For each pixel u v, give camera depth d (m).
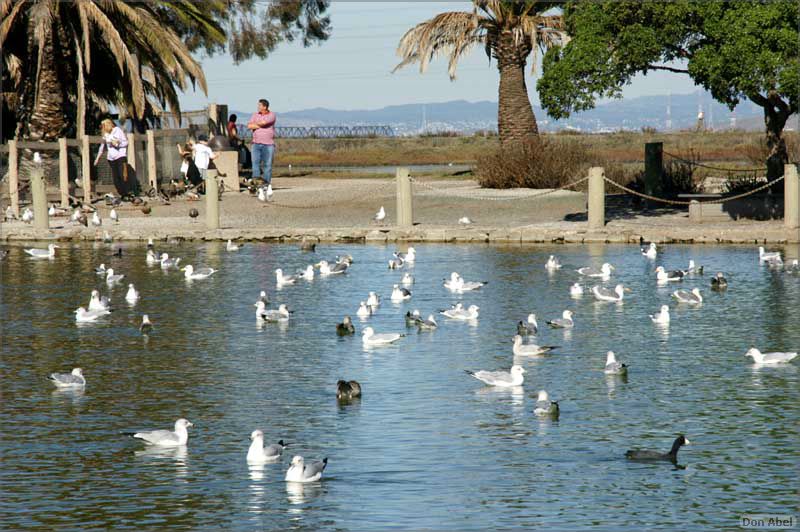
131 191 49.53
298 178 64.38
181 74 52.56
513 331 24.39
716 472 14.80
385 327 24.94
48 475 14.85
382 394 18.88
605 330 24.34
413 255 35.22
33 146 47.69
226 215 45.97
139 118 51.44
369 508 13.62
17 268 35.34
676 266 33.66
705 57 36.53
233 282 31.88
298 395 18.83
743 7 36.03
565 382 19.67
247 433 16.67
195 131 54.25
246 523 13.19
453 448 15.84
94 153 49.94
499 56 55.75
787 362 21.03
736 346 22.44
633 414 17.52
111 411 17.97
